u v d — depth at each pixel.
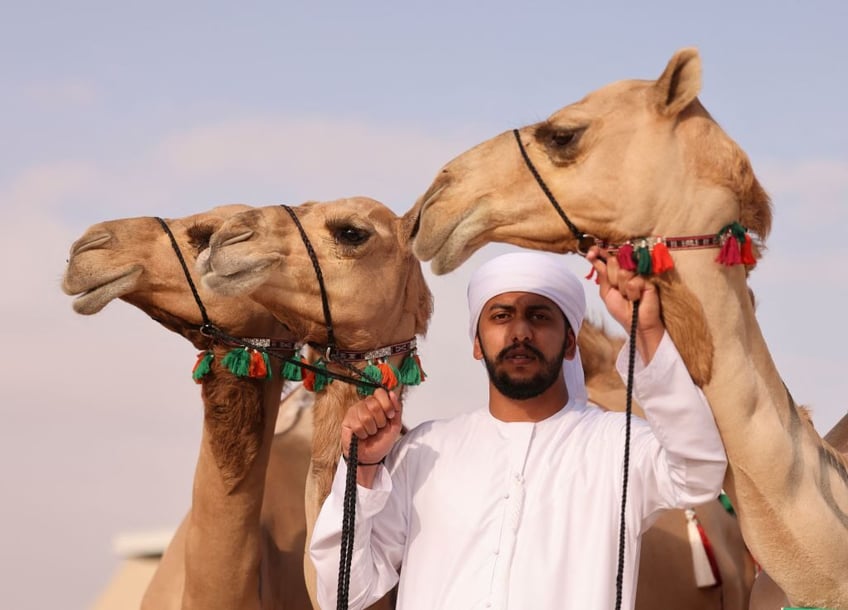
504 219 4.74
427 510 5.11
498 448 5.14
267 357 6.01
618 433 5.11
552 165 4.70
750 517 4.72
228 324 6.15
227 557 6.03
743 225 4.71
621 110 4.67
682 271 4.61
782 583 4.73
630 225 4.62
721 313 4.64
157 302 6.19
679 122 4.66
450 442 5.25
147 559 10.28
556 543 4.91
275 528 6.81
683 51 4.55
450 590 4.93
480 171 4.77
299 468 7.14
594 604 4.82
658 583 6.38
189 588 6.11
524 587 4.85
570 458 5.10
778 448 4.65
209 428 6.05
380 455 4.98
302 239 5.94
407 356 6.21
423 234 4.80
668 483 4.89
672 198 4.60
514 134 4.80
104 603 9.70
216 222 6.22
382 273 6.02
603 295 4.73
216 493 6.03
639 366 4.68
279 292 5.90
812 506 4.67
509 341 5.13
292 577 6.74
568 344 5.39
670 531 6.54
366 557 5.06
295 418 7.50
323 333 6.00
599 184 4.62
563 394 5.31
